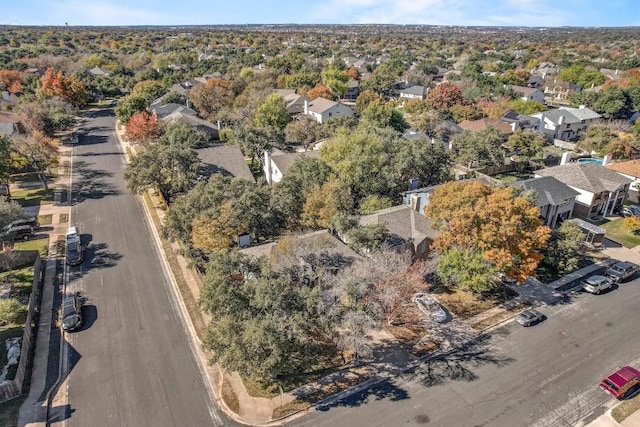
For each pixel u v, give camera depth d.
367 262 31.12
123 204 52.28
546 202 45.22
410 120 94.06
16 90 104.25
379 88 120.44
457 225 32.34
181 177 46.41
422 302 33.22
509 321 32.41
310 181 43.41
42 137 58.72
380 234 34.91
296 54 168.75
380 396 25.45
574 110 91.88
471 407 24.77
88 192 55.66
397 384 26.38
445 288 36.25
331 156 49.38
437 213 35.28
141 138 67.81
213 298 23.48
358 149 48.28
